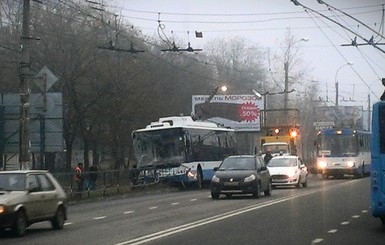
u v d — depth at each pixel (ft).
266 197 111.04
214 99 235.20
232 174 108.37
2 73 169.99
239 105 234.79
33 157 153.28
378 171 63.21
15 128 110.22
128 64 175.32
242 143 283.38
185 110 242.37
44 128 105.60
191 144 147.84
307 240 56.54
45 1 169.89
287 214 80.07
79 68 167.43
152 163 145.48
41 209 65.82
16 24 171.01
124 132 180.96
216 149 163.12
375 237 58.49
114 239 58.65
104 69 170.91
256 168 110.93
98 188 122.42
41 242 57.88
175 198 116.57
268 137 206.69
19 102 108.27
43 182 67.77
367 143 202.18
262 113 234.79
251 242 55.47
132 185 134.72
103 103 172.45
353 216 77.15
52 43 167.02
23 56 97.86
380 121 63.67
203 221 73.36
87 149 176.86
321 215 78.59
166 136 145.79
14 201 61.87
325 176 189.37
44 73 102.12
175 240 57.16
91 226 71.31
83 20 172.86
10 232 66.08
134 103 177.27
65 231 66.95
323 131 189.37
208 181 156.97
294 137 208.74
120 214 86.12
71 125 169.58
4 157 120.57
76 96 167.63
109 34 173.68
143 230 65.67
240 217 77.15
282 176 136.98
